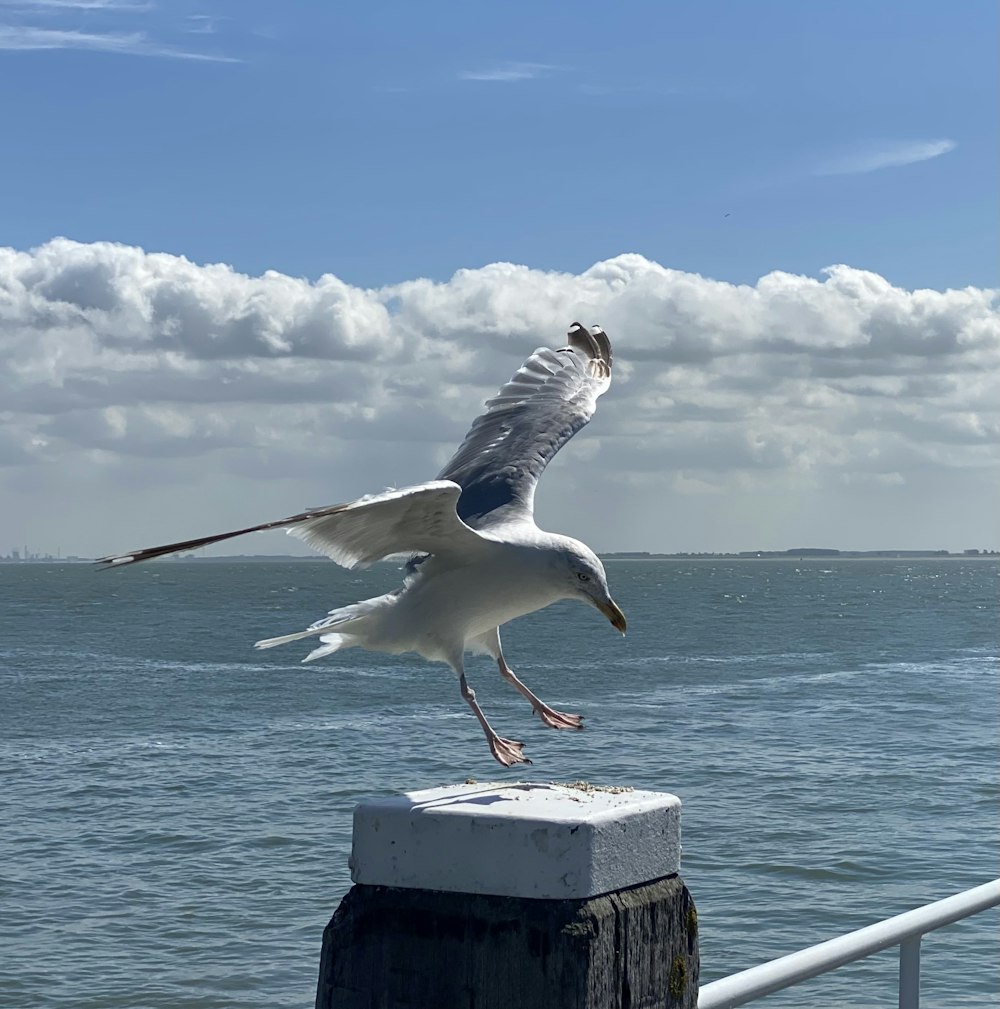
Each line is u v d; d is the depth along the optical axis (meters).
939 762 33.72
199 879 21.91
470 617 5.19
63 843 24.70
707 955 17.20
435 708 46.16
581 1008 2.81
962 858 22.81
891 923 3.73
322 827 25.95
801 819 26.14
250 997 16.42
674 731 39.66
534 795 3.09
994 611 124.75
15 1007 16.08
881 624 103.06
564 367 7.07
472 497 6.02
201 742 37.88
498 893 2.89
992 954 10.91
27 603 138.75
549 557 5.15
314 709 45.97
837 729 40.19
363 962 2.97
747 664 65.31
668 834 3.06
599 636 88.88
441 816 2.94
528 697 5.47
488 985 2.88
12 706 46.97
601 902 2.87
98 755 35.69
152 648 75.38
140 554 3.77
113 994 16.53
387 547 5.11
